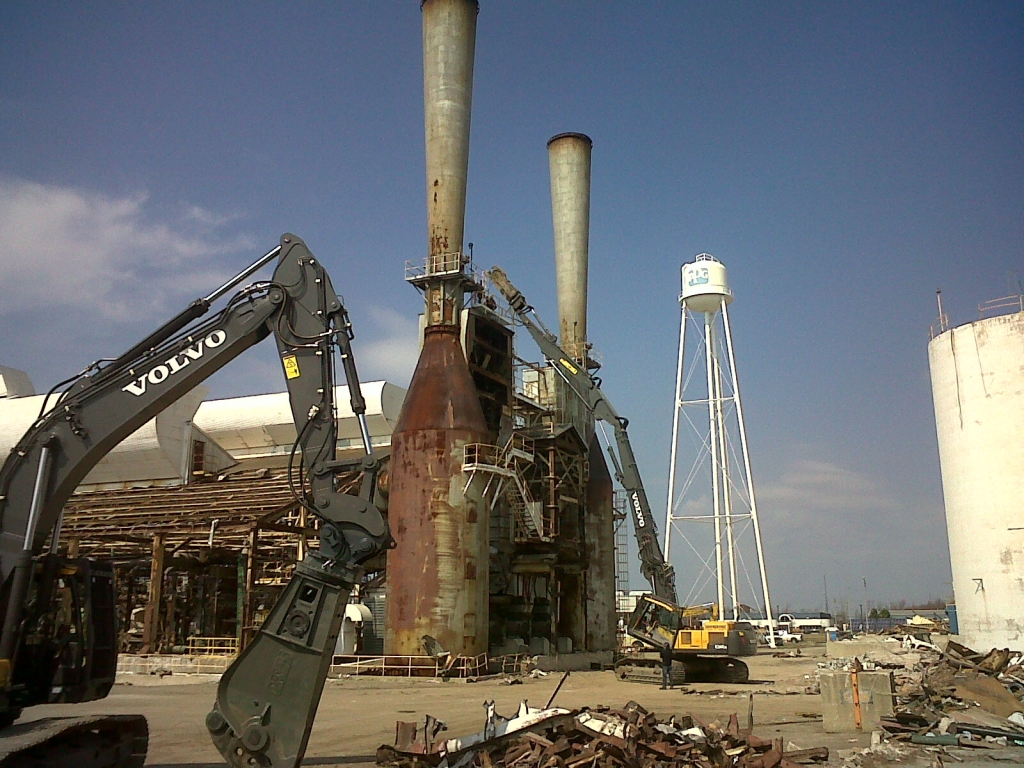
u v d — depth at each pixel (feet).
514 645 168.86
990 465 122.83
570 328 221.05
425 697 107.96
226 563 171.94
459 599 140.77
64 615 47.16
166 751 60.70
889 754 57.11
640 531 150.10
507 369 184.24
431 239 164.35
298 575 46.60
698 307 241.76
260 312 52.70
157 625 154.51
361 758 57.82
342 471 49.49
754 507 238.89
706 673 137.80
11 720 43.24
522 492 159.53
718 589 239.91
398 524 145.59
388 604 143.84
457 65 170.50
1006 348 123.13
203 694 110.63
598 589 203.31
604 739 47.26
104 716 43.01
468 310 173.37
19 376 249.55
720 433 243.60
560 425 191.42
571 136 229.45
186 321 52.37
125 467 219.41
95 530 165.17
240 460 230.89
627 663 139.64
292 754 44.27
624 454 154.40
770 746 52.70
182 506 176.86
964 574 126.41
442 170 166.40
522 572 176.76
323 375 51.49
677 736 51.75
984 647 121.60
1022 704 73.51
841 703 70.90
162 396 50.90
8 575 44.57
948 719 66.28
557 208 229.04
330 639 45.91
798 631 370.94
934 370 134.62
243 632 146.41
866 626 442.09
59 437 49.21
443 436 146.41
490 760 47.80
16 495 47.78
